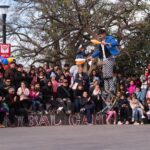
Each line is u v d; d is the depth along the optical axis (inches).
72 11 1224.2
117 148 418.6
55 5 1224.2
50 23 1266.0
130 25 1238.9
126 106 839.7
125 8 1228.5
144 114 843.4
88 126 730.2
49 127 705.0
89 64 885.2
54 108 806.5
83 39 1243.8
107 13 1232.2
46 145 445.7
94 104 815.7
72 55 1243.2
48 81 817.5
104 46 701.3
